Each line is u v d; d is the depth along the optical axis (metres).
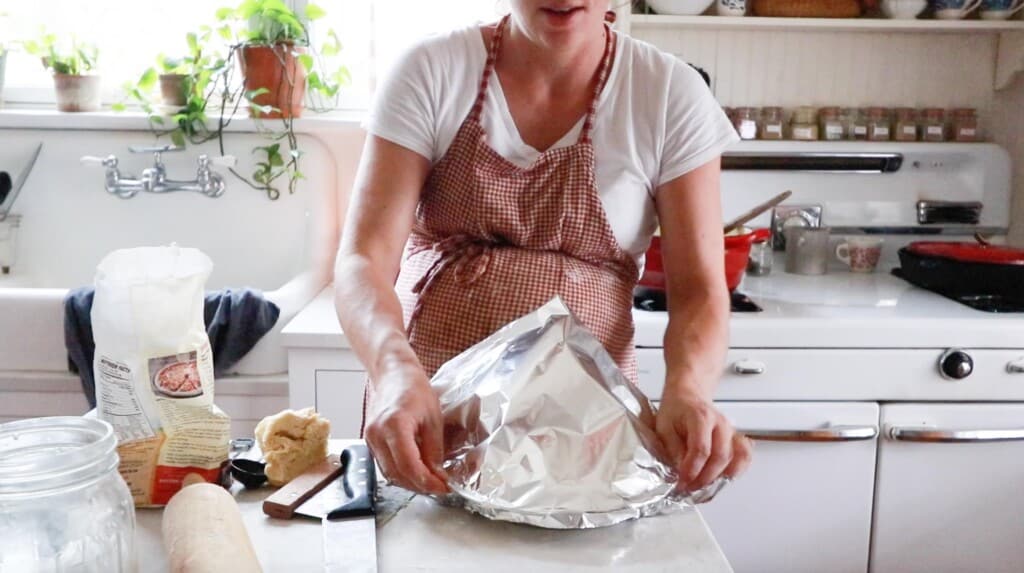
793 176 2.10
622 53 1.07
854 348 1.65
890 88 2.16
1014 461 1.69
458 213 1.09
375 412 0.79
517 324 0.90
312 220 2.02
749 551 1.73
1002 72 2.12
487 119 1.07
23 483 0.58
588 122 1.05
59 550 0.59
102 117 1.95
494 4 2.09
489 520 0.77
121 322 0.77
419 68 1.06
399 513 0.79
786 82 2.15
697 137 1.06
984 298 1.81
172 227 2.04
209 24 2.12
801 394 1.66
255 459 0.88
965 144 2.09
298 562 0.70
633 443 0.79
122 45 2.14
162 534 0.73
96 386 0.80
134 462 0.79
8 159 1.98
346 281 0.97
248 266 2.06
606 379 0.86
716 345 0.94
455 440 0.82
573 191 1.06
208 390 0.81
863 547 1.72
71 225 2.02
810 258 2.10
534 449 0.78
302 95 2.03
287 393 1.72
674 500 0.79
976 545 1.72
